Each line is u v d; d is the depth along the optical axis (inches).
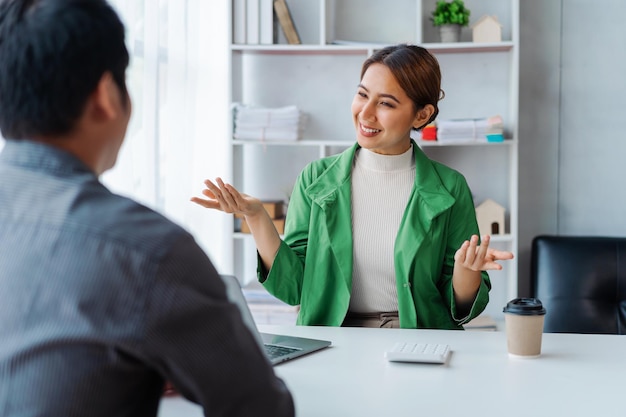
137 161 112.3
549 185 148.9
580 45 146.5
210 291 34.2
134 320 31.8
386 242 88.3
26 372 31.3
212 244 139.3
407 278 85.7
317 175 92.5
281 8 140.6
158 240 33.0
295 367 64.1
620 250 134.0
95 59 34.3
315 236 88.8
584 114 147.5
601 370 62.7
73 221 32.8
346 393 56.9
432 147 148.3
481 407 53.6
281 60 149.5
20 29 33.9
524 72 147.5
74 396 31.3
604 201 148.3
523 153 148.5
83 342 31.3
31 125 34.4
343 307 86.4
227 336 34.3
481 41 139.3
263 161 151.8
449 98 147.9
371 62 87.6
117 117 36.3
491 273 148.9
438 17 139.6
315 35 148.3
